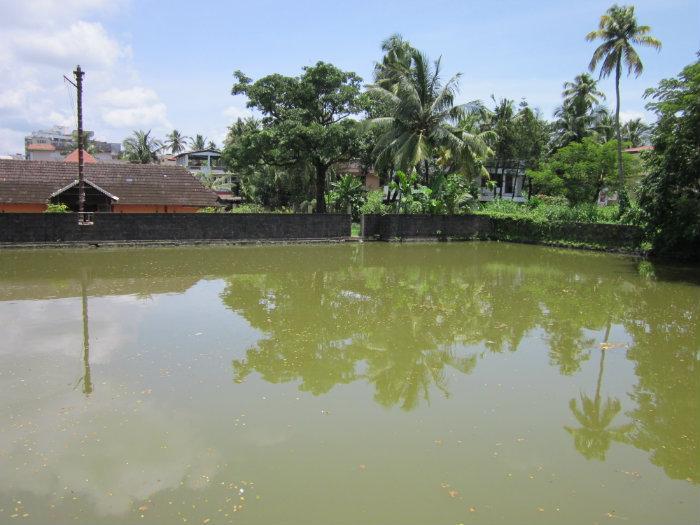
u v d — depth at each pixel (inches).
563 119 1502.2
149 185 1055.6
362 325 360.8
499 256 799.7
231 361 277.7
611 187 1225.4
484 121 1422.2
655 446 193.8
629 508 153.7
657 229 719.7
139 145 1979.6
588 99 1469.0
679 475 173.5
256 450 181.8
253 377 254.7
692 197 662.5
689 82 616.1
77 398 224.7
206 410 214.5
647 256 784.9
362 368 272.8
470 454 182.7
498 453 183.9
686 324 378.0
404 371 269.7
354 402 226.8
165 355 285.6
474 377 263.3
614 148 1166.3
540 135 1545.3
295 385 245.6
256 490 157.6
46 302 415.2
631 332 355.6
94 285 491.8
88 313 379.9
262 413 212.7
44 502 151.3
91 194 956.6
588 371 276.1
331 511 147.6
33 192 953.5
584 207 989.8
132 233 823.1
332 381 252.4
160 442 186.5
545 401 233.6
